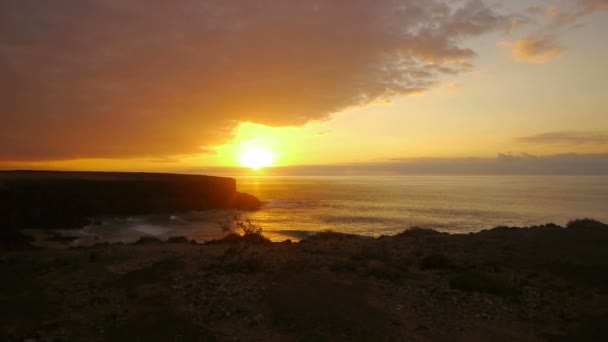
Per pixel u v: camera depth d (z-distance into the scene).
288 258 13.47
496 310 8.29
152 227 55.44
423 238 19.42
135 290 9.87
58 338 6.86
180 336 6.80
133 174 101.81
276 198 119.69
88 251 16.52
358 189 180.00
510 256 13.87
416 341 6.62
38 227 51.53
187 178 93.25
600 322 7.37
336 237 21.11
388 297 9.09
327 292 8.98
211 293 9.47
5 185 54.81
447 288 9.88
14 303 8.92
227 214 76.00
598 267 11.68
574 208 87.94
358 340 6.56
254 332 7.06
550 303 8.73
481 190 168.25
